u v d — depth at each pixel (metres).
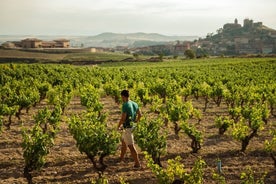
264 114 17.58
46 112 14.94
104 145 10.17
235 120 18.22
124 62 122.19
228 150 13.13
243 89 25.22
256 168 11.00
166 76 40.78
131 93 22.77
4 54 153.25
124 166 11.24
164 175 7.97
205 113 22.20
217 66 79.00
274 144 10.80
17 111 17.55
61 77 39.12
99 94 24.92
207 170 10.76
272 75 47.12
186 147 13.57
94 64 119.62
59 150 13.10
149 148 10.64
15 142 14.23
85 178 10.23
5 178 10.24
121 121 10.74
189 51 165.88
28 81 34.03
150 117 19.89
